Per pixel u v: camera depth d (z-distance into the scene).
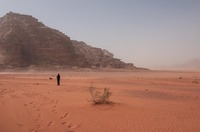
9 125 11.02
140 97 20.27
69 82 43.00
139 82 41.38
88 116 12.60
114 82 41.62
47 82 43.12
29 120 11.95
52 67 166.75
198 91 26.44
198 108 14.73
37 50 184.25
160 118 11.95
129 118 12.01
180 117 12.18
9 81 46.38
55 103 17.03
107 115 12.71
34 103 17.09
